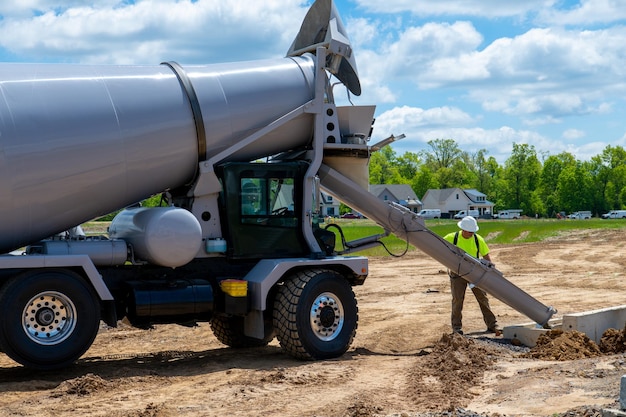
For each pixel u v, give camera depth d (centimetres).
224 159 1041
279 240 1062
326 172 1122
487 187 15375
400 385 837
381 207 1150
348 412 704
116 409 733
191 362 1023
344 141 1131
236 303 992
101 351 1148
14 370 969
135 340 1250
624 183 13688
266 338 1162
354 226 5981
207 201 1027
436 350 1033
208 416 703
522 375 870
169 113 971
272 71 1073
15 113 869
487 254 1236
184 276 1019
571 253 3275
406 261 2912
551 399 728
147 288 962
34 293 861
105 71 955
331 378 879
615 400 698
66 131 896
